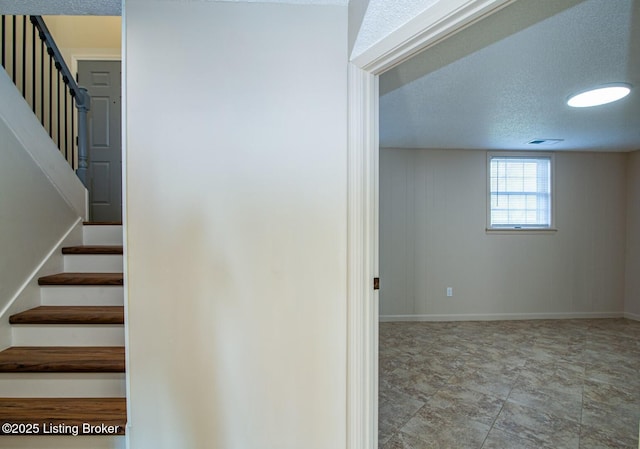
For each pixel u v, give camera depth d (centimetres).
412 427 189
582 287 421
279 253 142
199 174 138
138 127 136
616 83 212
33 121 193
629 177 423
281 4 140
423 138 356
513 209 420
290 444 143
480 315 411
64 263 211
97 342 175
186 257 139
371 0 126
